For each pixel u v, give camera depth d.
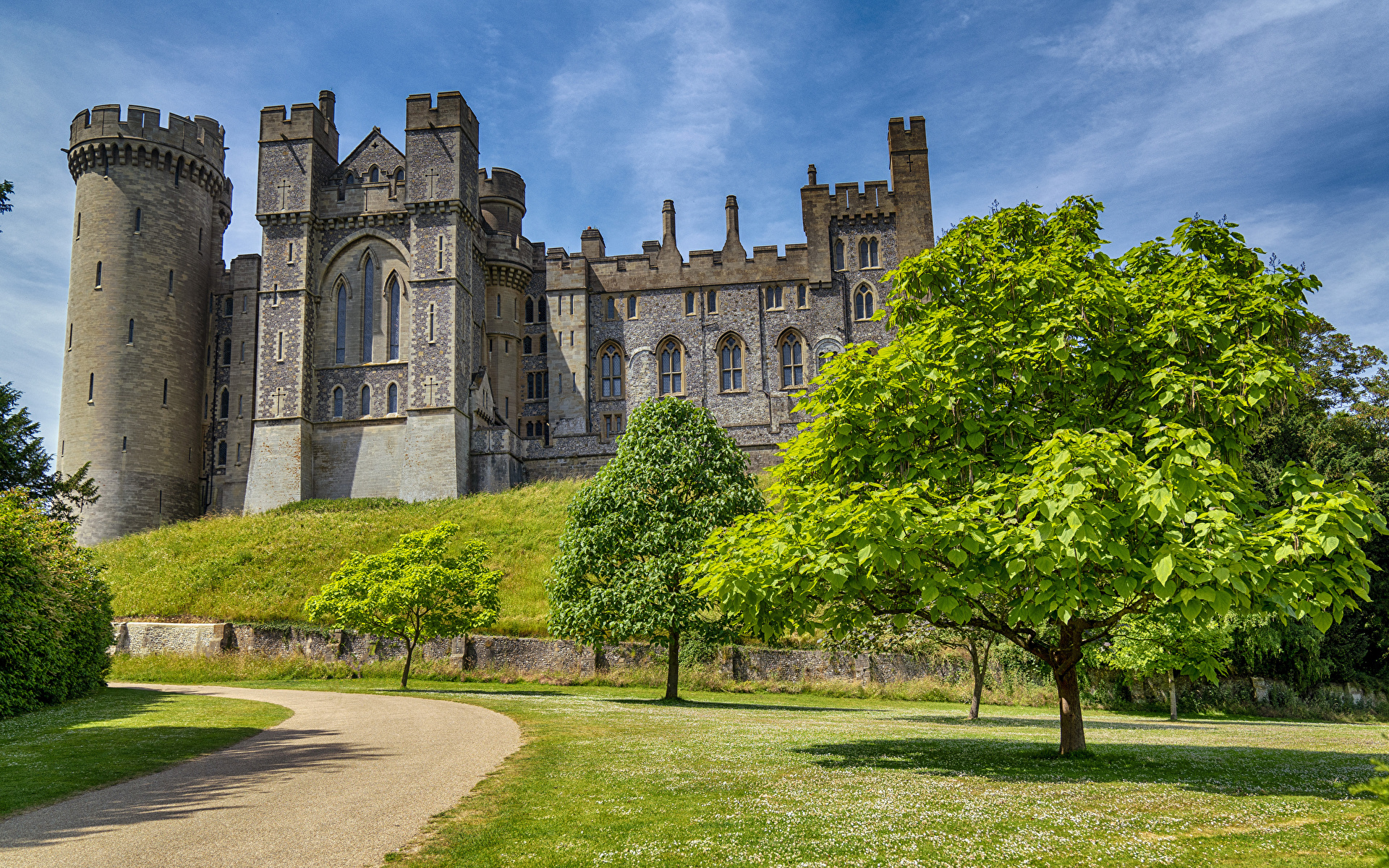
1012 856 6.95
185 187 66.25
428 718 17.50
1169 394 10.72
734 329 68.50
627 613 23.94
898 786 9.86
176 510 62.91
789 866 6.71
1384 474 38.78
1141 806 8.77
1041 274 12.35
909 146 68.19
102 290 62.59
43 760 11.82
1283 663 33.66
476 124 65.56
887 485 11.98
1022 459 10.96
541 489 55.50
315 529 47.47
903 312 14.00
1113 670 31.14
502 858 7.06
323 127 63.91
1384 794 6.05
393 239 61.91
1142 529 9.62
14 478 33.25
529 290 70.56
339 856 7.21
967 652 30.88
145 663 31.77
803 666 31.19
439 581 26.89
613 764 11.45
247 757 12.41
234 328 66.81
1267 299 11.14
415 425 58.50
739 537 12.21
